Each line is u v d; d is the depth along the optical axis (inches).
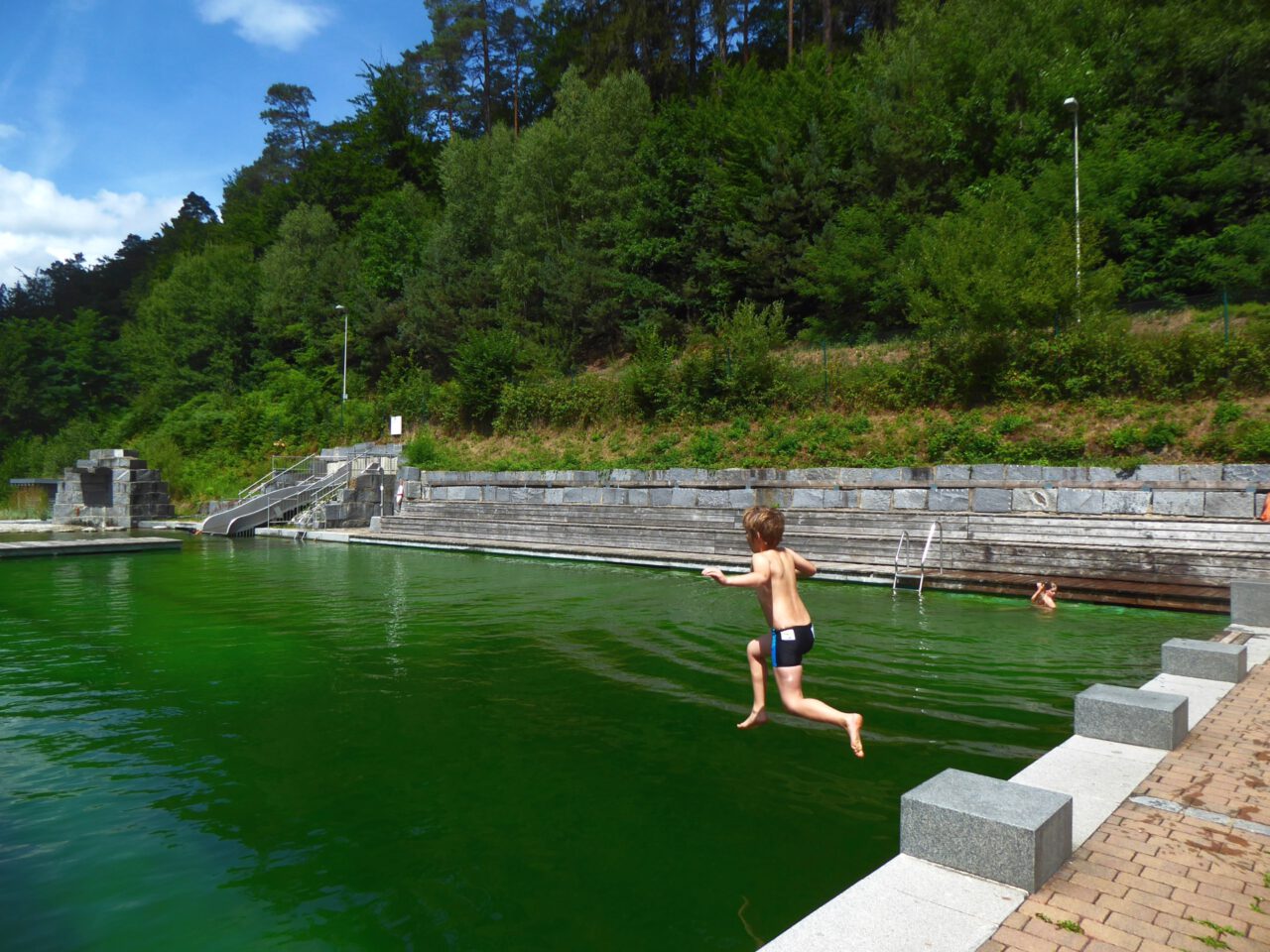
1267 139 933.2
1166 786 177.8
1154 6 1043.9
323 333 1910.7
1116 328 705.0
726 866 165.8
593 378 1079.0
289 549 907.4
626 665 344.2
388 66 2343.8
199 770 225.3
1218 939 117.0
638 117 1448.1
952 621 429.7
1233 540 493.0
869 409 810.2
